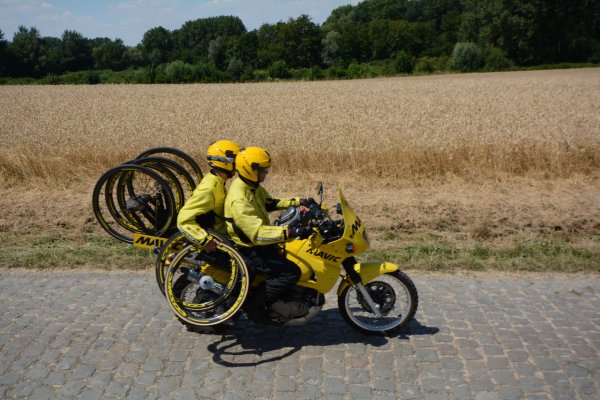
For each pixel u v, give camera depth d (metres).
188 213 4.47
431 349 4.63
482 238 7.76
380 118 18.47
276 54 102.88
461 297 5.67
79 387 4.12
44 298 5.73
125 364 4.45
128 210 5.25
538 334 4.85
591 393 3.97
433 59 85.50
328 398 3.97
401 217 8.49
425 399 3.94
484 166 11.20
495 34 81.06
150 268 6.60
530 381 4.13
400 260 6.67
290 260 4.56
